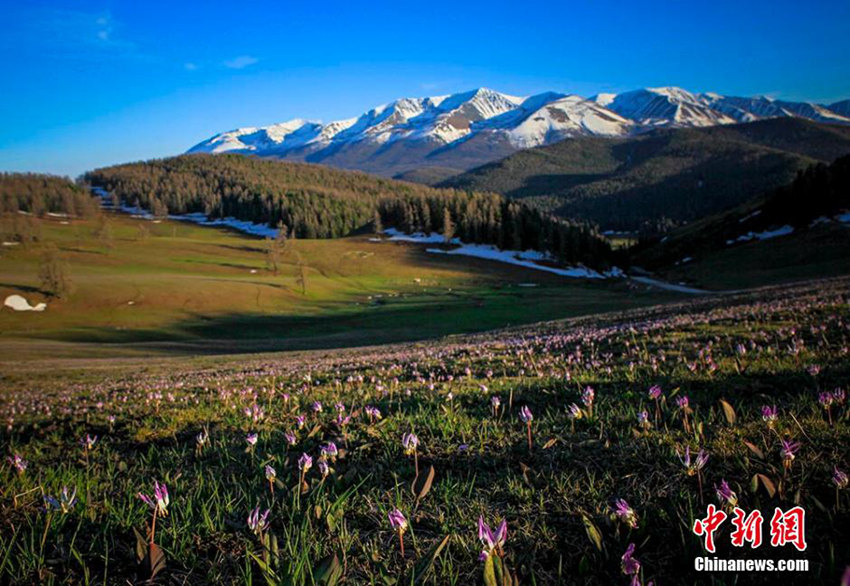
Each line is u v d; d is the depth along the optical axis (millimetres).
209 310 80000
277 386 12750
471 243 160375
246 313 78688
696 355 9219
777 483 3154
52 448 7172
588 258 141000
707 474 3545
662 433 4488
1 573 2904
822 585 2355
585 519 2836
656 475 3668
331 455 4383
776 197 134500
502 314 69062
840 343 8281
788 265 97062
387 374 12859
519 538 3113
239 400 10078
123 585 2832
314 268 132875
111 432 7965
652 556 2789
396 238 170625
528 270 134500
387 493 3934
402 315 71625
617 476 3779
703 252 130750
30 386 21688
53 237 159500
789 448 3143
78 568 3023
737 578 2500
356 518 3584
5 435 8867
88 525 3607
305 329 66312
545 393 7156
